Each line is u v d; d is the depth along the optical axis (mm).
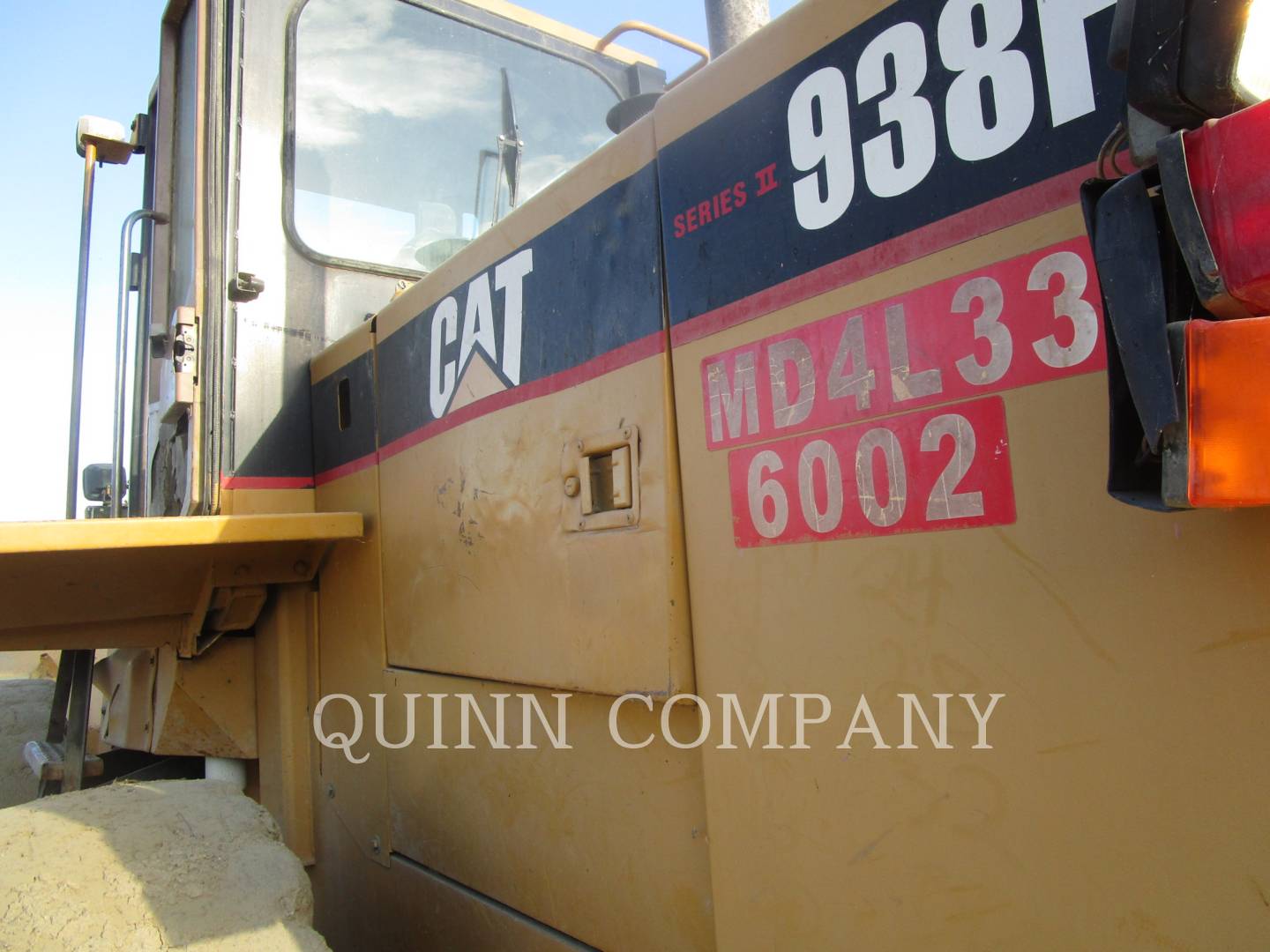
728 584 1073
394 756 1821
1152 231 602
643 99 1777
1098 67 763
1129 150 661
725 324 1091
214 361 2094
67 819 1479
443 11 2713
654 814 1212
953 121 865
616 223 1280
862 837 917
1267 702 653
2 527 1540
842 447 948
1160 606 711
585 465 1303
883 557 908
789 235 1018
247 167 2266
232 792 1668
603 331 1285
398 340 1865
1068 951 755
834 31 979
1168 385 582
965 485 841
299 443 2232
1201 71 558
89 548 1605
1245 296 551
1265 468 549
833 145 976
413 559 1769
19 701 3246
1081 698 755
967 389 843
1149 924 708
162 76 2732
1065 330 775
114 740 2682
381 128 2543
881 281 920
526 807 1452
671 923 1183
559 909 1376
